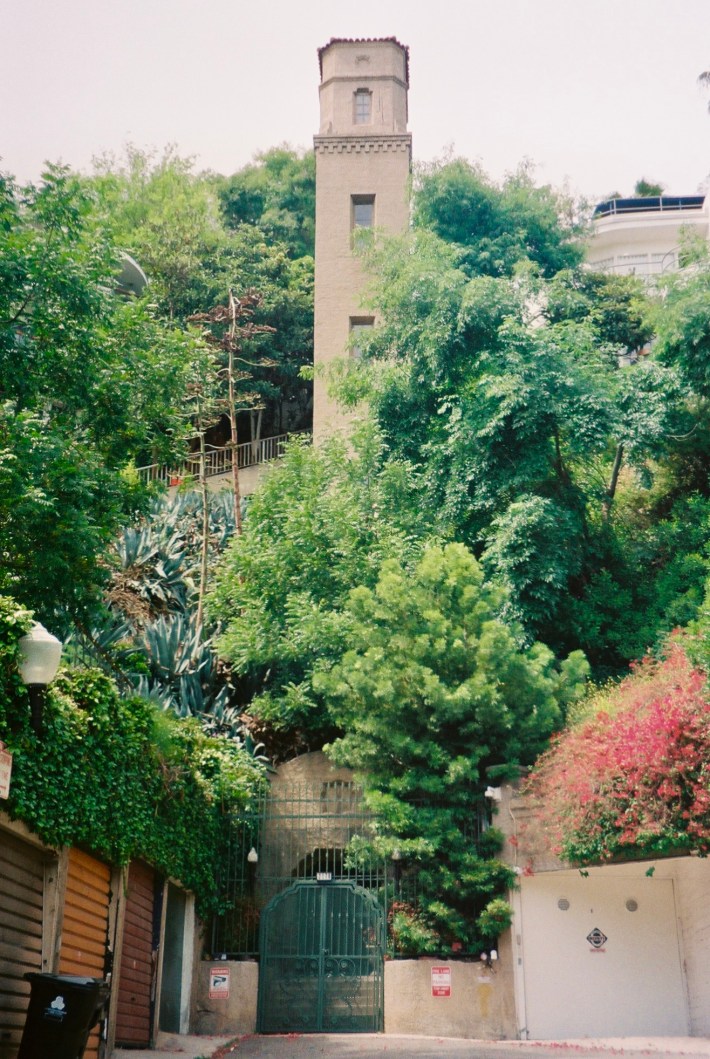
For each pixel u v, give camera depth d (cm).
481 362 2048
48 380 1238
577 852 1264
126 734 1092
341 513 1880
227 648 1791
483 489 1959
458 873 1412
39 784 852
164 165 3597
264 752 1816
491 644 1471
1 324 1184
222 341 2458
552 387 1962
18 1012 849
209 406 2181
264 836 1675
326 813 1623
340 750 1514
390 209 2897
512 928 1383
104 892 1080
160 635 1873
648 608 1909
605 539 2050
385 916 1446
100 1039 1032
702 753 1141
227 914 1509
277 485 1994
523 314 2152
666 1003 1348
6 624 796
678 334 2028
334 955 1444
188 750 1438
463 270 2631
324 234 2877
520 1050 1137
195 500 2461
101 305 1249
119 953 1091
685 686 1209
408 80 3212
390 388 2205
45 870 930
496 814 1446
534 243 2814
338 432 2191
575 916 1387
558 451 2011
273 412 3456
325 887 1487
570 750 1341
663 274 2119
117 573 2041
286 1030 1407
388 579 1554
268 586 1842
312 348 3328
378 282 2344
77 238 1247
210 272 3234
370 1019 1406
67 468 1117
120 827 1055
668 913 1398
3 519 1093
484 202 2745
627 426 1964
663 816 1159
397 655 1501
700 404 2106
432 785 1438
